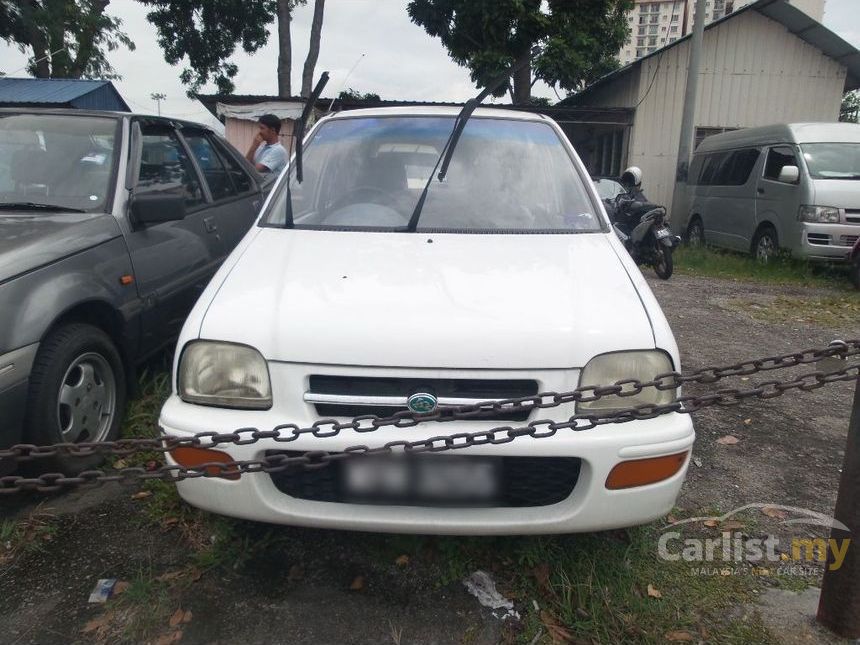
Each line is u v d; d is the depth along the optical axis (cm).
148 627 218
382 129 354
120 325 322
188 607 226
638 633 215
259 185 523
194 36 2177
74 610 226
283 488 217
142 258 341
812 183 883
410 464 209
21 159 357
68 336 283
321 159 343
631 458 208
